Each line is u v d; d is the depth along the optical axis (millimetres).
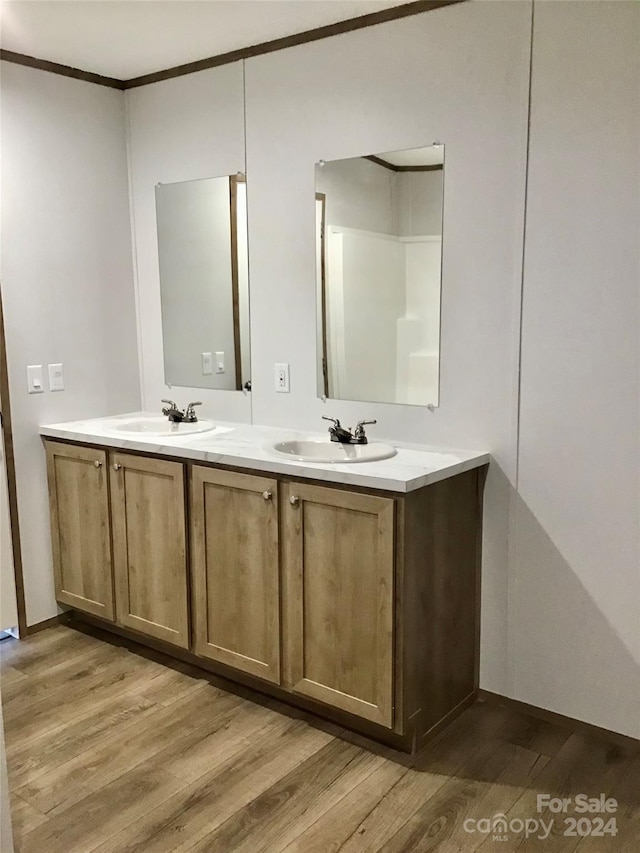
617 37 2182
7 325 3113
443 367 2664
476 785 2230
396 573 2258
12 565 3221
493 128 2443
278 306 3086
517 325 2475
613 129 2221
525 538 2547
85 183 3352
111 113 3426
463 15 2455
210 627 2818
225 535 2699
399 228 2699
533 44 2328
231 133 3121
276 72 2934
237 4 2545
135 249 3570
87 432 3107
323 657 2484
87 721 2588
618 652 2402
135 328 3627
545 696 2578
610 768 2309
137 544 3008
